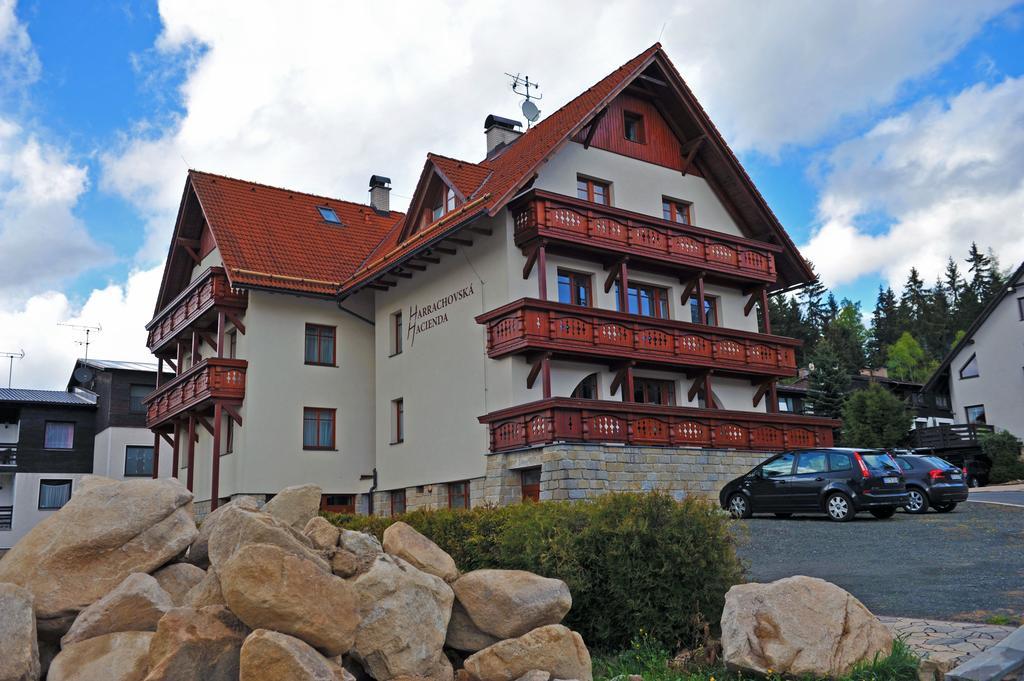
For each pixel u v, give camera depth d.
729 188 27.31
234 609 5.93
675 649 8.62
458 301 23.84
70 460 41.47
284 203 30.95
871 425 39.47
